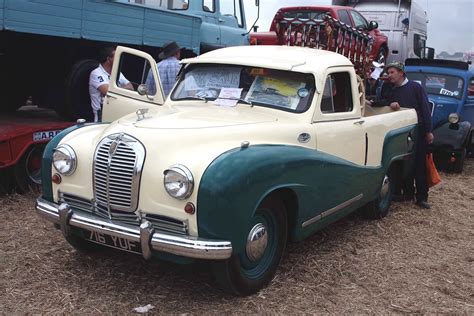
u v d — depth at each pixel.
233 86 4.86
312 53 5.18
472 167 10.36
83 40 6.86
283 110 4.57
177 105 4.86
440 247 5.49
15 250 4.67
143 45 7.64
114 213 3.76
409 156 6.58
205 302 3.88
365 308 4.00
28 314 3.62
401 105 6.85
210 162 3.53
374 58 13.70
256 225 3.87
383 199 6.29
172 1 9.16
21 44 6.92
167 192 3.52
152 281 4.17
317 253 5.00
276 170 3.81
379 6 15.42
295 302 3.99
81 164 3.94
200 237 3.46
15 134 5.90
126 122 4.05
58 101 7.21
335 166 4.62
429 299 4.23
